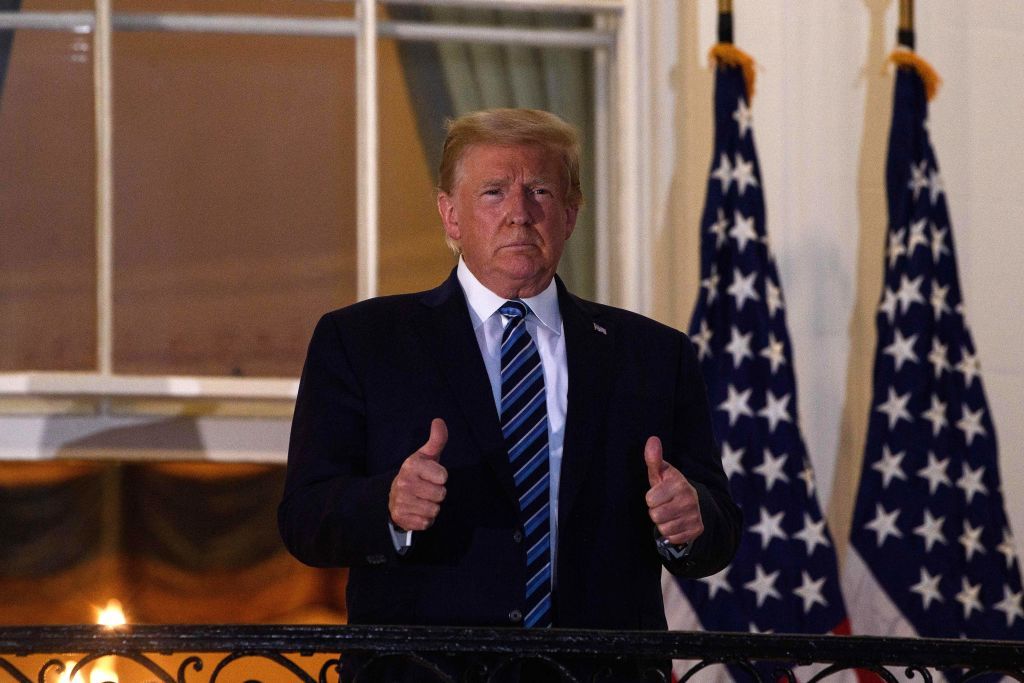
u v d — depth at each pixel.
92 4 12.62
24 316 12.36
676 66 12.93
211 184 12.77
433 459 5.81
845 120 12.97
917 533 12.03
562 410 6.66
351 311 6.88
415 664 6.26
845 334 12.81
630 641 5.94
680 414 6.99
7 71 12.48
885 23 13.07
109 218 12.51
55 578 12.12
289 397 12.55
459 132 6.83
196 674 11.98
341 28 13.02
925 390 12.23
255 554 12.41
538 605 6.30
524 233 6.59
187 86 12.79
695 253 12.73
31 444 12.09
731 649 6.04
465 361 6.58
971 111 13.23
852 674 11.84
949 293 12.39
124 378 12.30
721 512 6.57
